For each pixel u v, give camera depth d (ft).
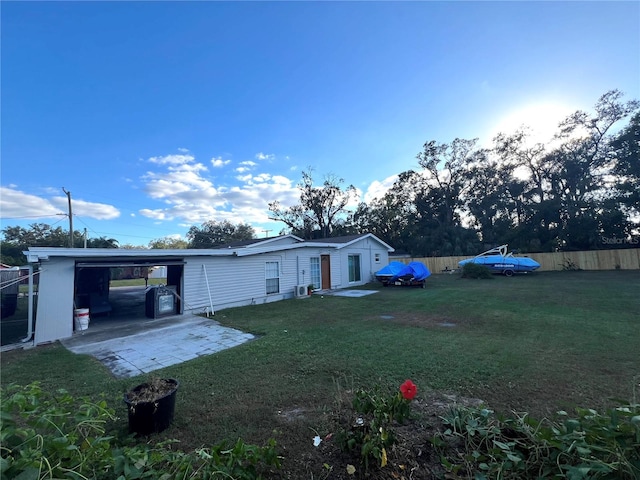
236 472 5.98
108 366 16.34
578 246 77.10
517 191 89.86
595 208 73.46
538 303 30.66
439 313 27.55
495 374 13.26
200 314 30.19
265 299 37.65
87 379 14.42
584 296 33.68
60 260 22.81
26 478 3.90
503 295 37.04
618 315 23.93
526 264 65.10
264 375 14.15
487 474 6.11
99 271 36.27
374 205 113.09
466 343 18.13
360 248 56.49
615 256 65.67
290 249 41.65
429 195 106.42
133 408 9.23
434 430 8.36
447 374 13.42
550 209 79.56
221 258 33.24
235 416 10.38
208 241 163.12
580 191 77.82
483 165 97.14
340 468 7.18
